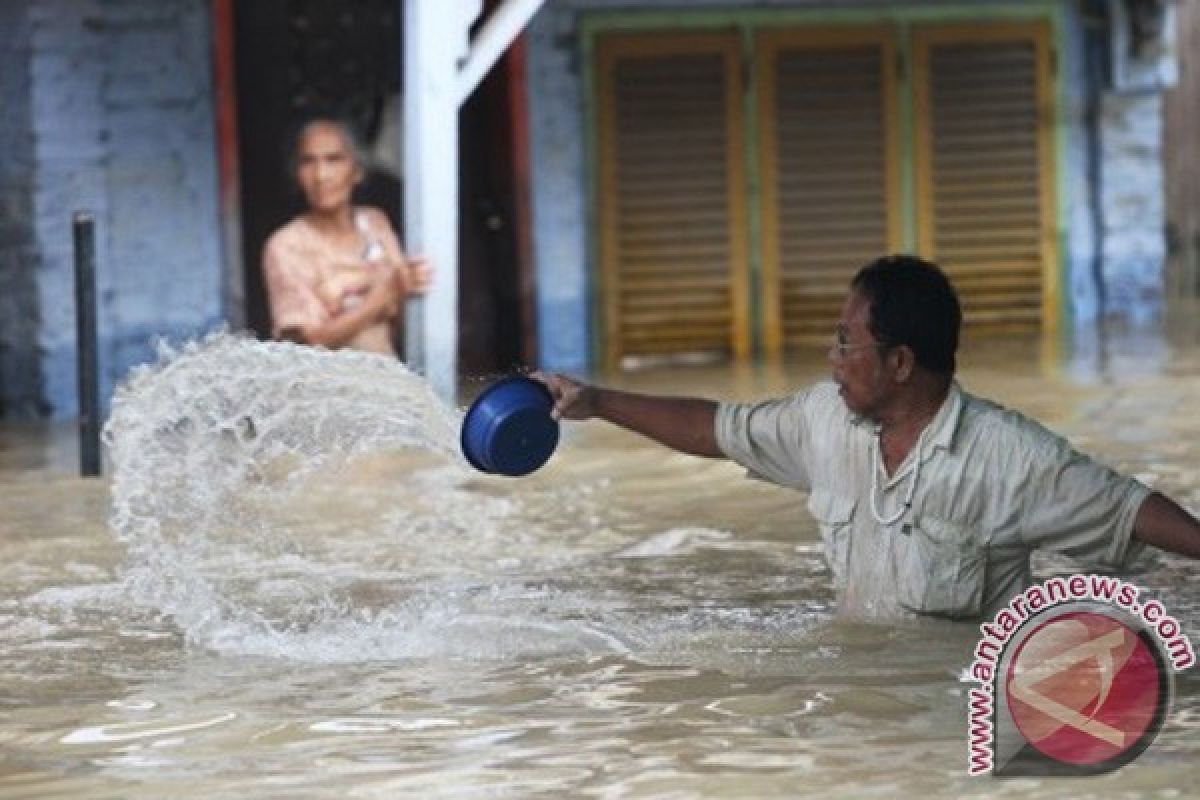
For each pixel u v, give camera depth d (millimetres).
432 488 24141
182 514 22094
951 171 38031
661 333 37156
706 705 14570
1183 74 46625
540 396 15750
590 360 36906
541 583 19078
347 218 32688
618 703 14711
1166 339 36406
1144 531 14938
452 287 28703
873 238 37781
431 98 28344
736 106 37156
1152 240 39031
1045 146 38312
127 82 33844
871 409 15344
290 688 15422
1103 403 29203
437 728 14266
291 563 20188
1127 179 38906
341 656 16359
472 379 35750
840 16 37375
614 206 36844
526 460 15734
